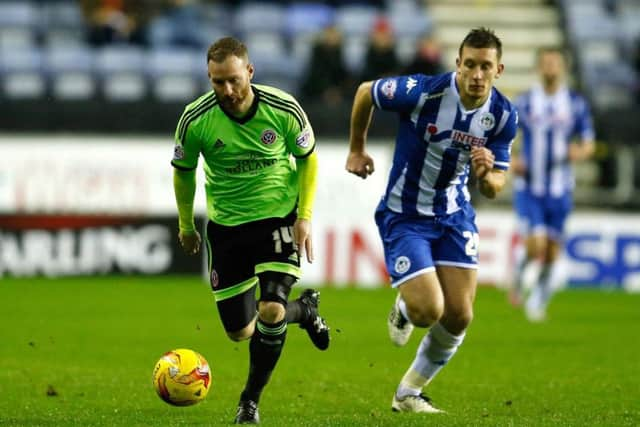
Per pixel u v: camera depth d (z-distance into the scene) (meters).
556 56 53.38
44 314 50.44
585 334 46.72
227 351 40.06
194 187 26.06
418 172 27.53
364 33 88.00
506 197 74.06
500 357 39.31
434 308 26.28
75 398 29.47
